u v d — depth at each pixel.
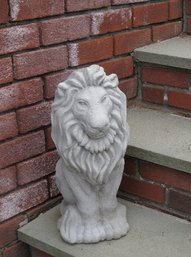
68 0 1.56
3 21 1.40
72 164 1.36
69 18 1.58
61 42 1.58
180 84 1.77
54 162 1.64
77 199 1.44
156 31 1.92
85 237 1.45
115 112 1.35
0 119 1.45
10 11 1.41
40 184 1.61
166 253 1.42
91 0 1.64
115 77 1.37
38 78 1.53
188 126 1.72
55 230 1.55
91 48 1.68
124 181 1.69
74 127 1.32
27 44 1.48
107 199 1.46
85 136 1.33
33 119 1.54
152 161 1.55
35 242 1.53
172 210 1.60
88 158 1.35
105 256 1.41
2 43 1.41
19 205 1.57
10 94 1.46
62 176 1.45
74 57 1.63
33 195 1.60
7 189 1.52
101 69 1.34
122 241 1.47
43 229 1.56
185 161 1.47
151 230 1.53
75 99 1.31
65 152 1.35
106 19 1.71
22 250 1.62
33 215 1.62
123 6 1.76
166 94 1.83
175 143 1.59
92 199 1.44
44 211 1.65
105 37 1.73
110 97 1.34
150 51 1.81
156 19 1.91
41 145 1.59
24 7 1.44
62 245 1.47
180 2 1.99
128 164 1.66
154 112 1.85
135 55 1.85
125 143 1.39
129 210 1.64
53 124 1.36
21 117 1.51
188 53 1.75
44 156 1.60
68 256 1.44
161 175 1.58
